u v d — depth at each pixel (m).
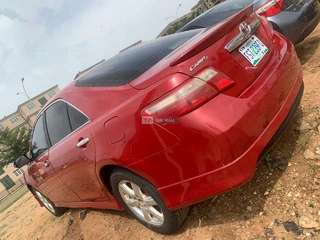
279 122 2.24
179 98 1.99
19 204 9.10
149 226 2.74
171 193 2.26
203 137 1.97
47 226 4.62
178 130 2.01
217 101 2.02
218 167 2.02
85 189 3.21
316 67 4.18
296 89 2.52
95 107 2.66
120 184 2.66
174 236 2.63
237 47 2.27
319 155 2.57
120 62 2.91
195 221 2.64
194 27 5.74
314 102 3.29
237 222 2.42
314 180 2.42
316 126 2.87
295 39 4.53
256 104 2.12
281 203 2.38
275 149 2.90
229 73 2.13
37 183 4.25
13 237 5.37
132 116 2.19
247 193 2.61
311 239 2.04
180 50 2.34
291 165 2.65
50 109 3.43
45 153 3.62
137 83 2.32
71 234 3.82
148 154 2.18
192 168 2.08
